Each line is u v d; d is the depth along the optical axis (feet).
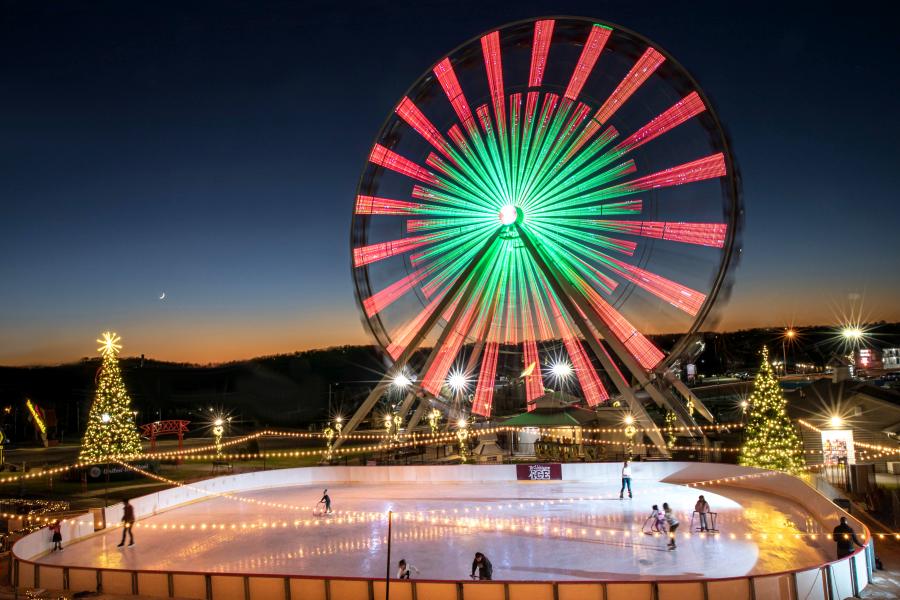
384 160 136.05
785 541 74.59
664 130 117.60
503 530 86.07
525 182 129.29
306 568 71.00
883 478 107.45
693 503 100.17
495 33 126.41
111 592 64.13
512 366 149.18
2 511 112.98
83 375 406.62
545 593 55.16
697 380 317.63
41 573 67.41
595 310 124.26
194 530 93.35
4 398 352.28
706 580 53.57
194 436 293.02
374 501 112.78
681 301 115.65
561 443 160.56
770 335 359.25
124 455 148.77
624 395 125.18
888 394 133.80
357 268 136.67
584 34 122.52
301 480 138.92
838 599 53.88
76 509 116.26
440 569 68.80
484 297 135.74
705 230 113.80
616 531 82.99
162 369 416.26
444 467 132.26
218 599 61.31
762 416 116.57
